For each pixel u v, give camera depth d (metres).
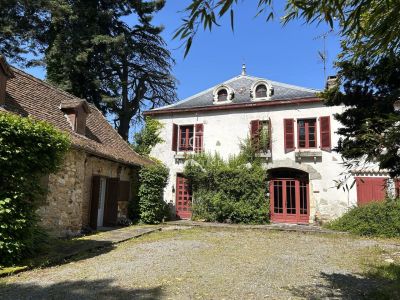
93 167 12.13
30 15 21.00
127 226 13.45
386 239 11.25
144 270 6.30
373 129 3.47
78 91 21.14
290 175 16.64
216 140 17.34
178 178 17.77
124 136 24.00
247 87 18.62
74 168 10.52
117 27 24.14
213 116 17.67
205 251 8.47
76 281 5.50
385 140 3.21
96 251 8.28
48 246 7.68
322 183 15.31
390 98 3.60
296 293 5.10
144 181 14.76
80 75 21.30
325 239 11.13
